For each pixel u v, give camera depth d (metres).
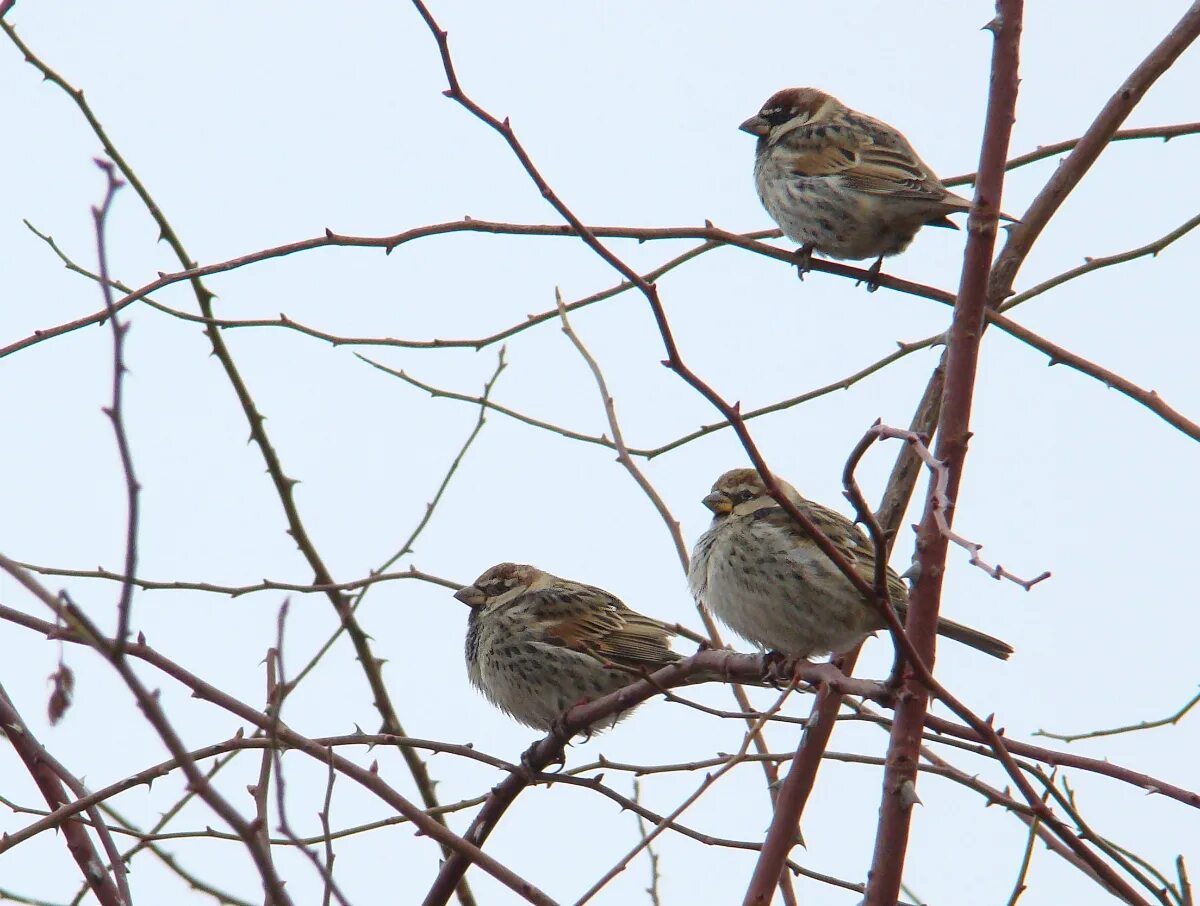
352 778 8.30
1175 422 10.88
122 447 5.18
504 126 7.77
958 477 8.20
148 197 12.05
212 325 12.16
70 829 8.77
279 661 6.23
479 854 8.21
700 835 9.72
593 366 10.52
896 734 7.73
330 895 6.01
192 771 5.60
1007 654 12.08
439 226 10.94
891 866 7.55
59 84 11.53
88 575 10.83
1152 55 10.64
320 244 10.69
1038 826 7.62
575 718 10.92
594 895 7.20
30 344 9.86
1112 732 9.98
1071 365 11.12
